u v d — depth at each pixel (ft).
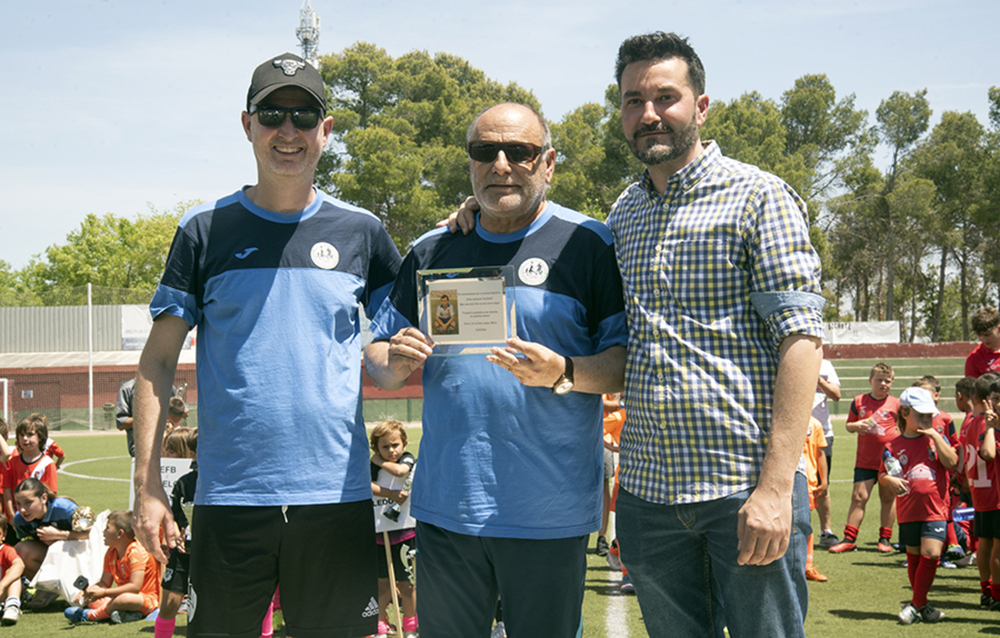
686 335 9.08
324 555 10.12
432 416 10.11
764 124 188.14
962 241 194.49
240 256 10.27
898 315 247.91
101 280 219.41
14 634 19.72
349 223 10.83
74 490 45.19
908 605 19.76
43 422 26.78
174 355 10.50
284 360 10.08
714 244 9.04
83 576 21.36
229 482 9.99
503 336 9.51
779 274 8.66
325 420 10.12
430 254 10.59
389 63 187.93
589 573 25.12
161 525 9.86
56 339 110.52
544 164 10.02
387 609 18.67
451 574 9.96
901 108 212.02
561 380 9.12
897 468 21.02
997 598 20.66
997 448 20.83
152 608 21.17
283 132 10.02
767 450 8.54
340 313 10.44
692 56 9.43
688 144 9.37
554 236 10.03
